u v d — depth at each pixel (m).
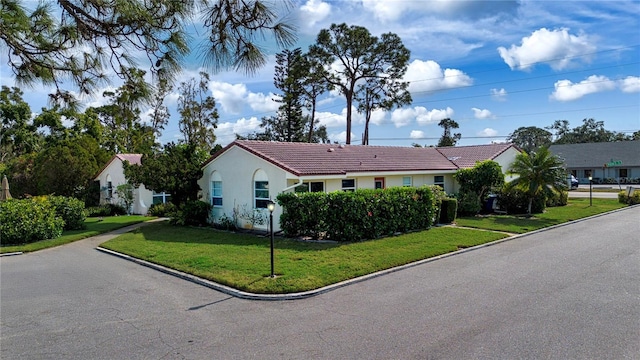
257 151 16.25
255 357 4.90
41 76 4.36
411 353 4.91
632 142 52.00
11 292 8.19
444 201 17.62
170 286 8.47
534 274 8.83
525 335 5.40
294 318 6.32
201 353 5.05
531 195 20.30
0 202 15.30
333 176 15.97
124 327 6.04
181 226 18.25
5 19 3.73
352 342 5.29
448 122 68.31
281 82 38.34
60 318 6.50
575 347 5.00
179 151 19.28
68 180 26.39
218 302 7.30
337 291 7.82
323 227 12.91
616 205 25.06
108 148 37.84
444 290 7.70
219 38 4.03
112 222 20.78
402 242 12.55
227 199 17.86
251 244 12.69
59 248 13.98
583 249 11.72
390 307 6.74
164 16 3.91
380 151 22.67
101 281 9.02
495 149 26.39
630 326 5.68
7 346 5.38
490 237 13.72
